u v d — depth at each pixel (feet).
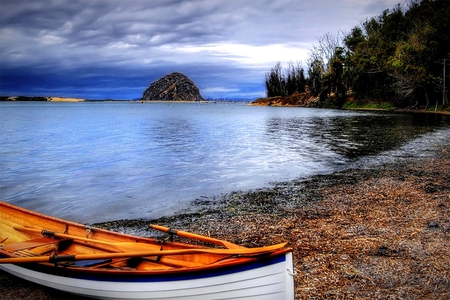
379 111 214.07
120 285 17.29
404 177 44.91
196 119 186.50
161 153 68.59
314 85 370.32
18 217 25.29
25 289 20.20
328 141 83.25
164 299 16.78
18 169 54.19
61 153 69.31
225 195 39.24
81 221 32.30
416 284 18.60
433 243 23.86
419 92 201.98
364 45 256.11
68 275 18.56
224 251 15.67
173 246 19.34
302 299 17.51
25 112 276.82
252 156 64.13
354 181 43.73
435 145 72.64
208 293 15.90
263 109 356.38
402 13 262.26
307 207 33.99
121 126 137.49
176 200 37.86
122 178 48.11
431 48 183.32
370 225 28.12
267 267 14.84
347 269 20.48
